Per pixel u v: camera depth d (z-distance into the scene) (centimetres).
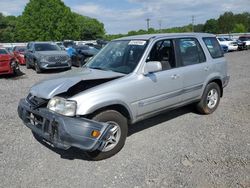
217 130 544
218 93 657
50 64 1457
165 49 528
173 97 532
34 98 449
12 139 512
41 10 5916
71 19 6288
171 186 359
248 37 3412
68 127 385
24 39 6044
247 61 1825
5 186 365
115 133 442
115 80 445
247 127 558
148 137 516
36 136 524
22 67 1766
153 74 488
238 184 359
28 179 380
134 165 414
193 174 386
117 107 449
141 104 473
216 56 648
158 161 425
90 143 388
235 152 448
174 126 569
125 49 521
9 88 1023
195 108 639
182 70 544
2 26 7631
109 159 435
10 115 661
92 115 419
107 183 370
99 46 2245
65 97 407
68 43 2619
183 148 467
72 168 409
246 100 768
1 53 1319
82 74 476
